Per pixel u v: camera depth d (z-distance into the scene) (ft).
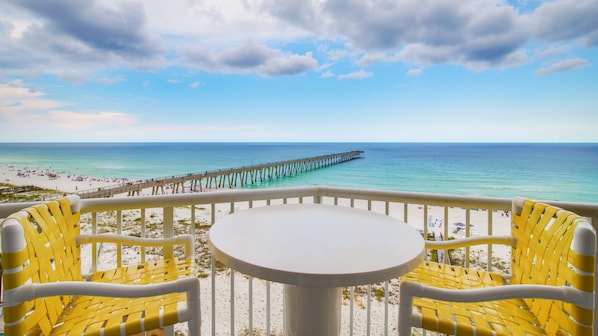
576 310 3.07
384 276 2.90
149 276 4.68
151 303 3.91
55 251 3.79
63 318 3.69
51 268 3.62
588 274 3.03
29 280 3.08
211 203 5.76
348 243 3.59
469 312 3.79
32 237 3.27
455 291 3.22
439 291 3.24
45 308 3.34
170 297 4.06
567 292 3.07
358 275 2.81
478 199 5.44
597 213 4.90
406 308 3.39
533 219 4.19
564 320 3.23
